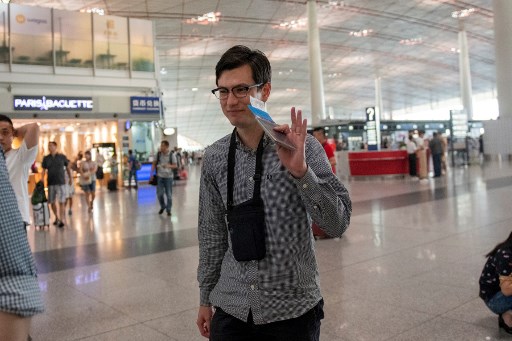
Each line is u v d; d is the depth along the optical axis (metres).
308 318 1.58
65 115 20.11
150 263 5.50
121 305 3.97
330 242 6.16
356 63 49.34
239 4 28.95
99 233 8.03
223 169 1.65
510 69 21.86
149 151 22.59
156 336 3.28
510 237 3.04
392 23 35.75
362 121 27.36
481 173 16.47
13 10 19.22
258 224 1.52
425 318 3.35
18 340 1.47
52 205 9.22
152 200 14.09
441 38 41.19
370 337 3.08
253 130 1.60
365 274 4.55
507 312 3.00
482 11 33.56
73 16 20.44
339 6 31.05
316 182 1.41
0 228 1.45
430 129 30.25
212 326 1.65
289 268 1.53
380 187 13.55
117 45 21.47
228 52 1.61
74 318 3.70
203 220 1.78
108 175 21.84
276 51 42.47
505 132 22.59
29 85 19.70
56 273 5.21
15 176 3.65
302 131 1.40
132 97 21.45
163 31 32.81
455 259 4.91
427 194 10.93
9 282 1.46
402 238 6.14
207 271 1.77
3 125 3.63
